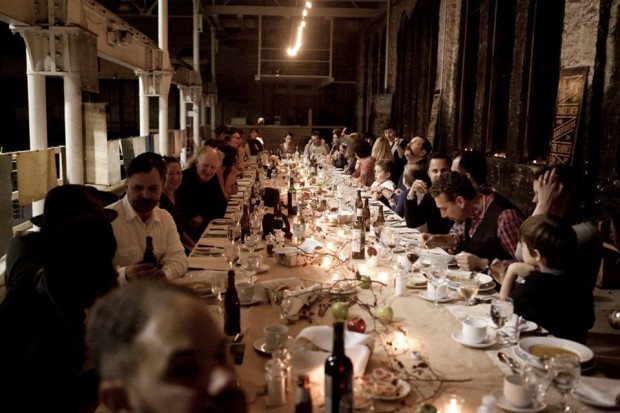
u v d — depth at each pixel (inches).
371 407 58.0
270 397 63.9
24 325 64.9
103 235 64.2
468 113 374.9
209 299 99.1
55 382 64.0
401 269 110.7
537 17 271.6
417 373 72.6
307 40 786.2
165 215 131.3
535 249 95.7
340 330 58.3
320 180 310.3
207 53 813.9
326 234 165.9
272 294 88.1
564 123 222.7
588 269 114.7
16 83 655.1
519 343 79.3
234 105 828.0
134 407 27.2
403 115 546.0
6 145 664.4
